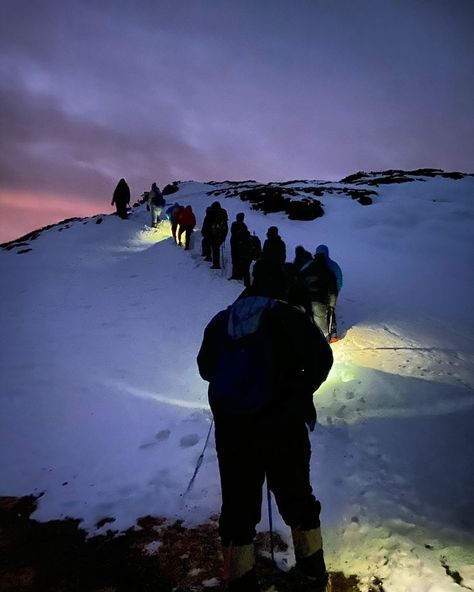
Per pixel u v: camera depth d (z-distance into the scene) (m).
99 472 4.29
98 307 10.13
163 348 7.76
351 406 5.24
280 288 2.80
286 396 2.51
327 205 20.64
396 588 2.65
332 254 15.15
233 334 2.62
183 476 4.03
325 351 2.60
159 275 12.30
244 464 2.50
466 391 5.54
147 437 4.87
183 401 5.79
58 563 3.11
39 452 4.78
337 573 2.83
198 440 4.61
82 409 5.71
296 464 2.54
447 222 18.52
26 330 8.98
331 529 3.20
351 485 3.69
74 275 12.74
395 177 27.83
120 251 15.08
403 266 14.45
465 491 3.59
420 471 3.87
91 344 8.08
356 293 11.80
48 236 17.50
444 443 4.30
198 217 19.50
